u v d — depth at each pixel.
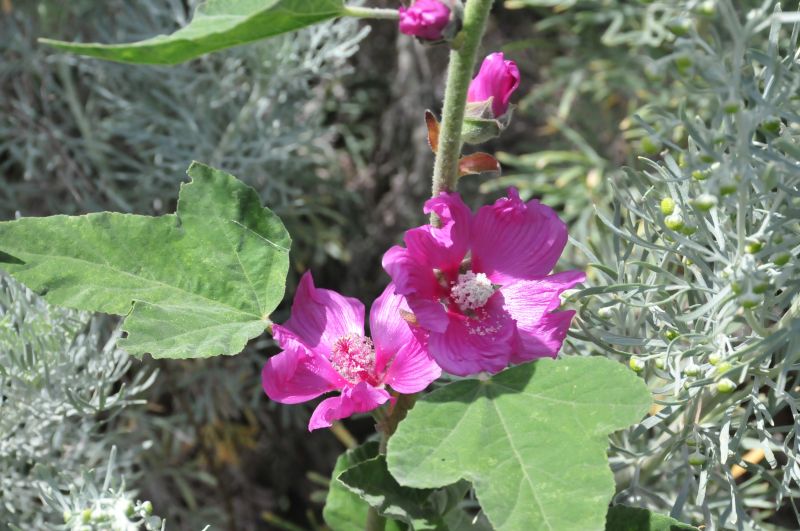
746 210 0.65
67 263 0.61
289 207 1.01
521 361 0.62
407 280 0.60
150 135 0.97
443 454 0.58
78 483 0.75
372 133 1.15
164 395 1.01
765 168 0.62
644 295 0.70
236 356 0.98
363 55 1.17
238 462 1.01
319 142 1.11
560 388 0.59
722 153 0.62
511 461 0.58
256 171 1.00
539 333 0.62
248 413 1.00
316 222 1.06
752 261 0.61
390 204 1.12
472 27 0.58
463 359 0.60
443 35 0.58
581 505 0.57
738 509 0.66
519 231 0.63
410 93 1.11
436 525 0.62
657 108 0.62
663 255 0.69
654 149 0.61
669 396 0.68
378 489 0.62
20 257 0.61
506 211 0.63
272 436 1.05
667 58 0.58
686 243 0.64
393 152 1.14
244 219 0.63
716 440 0.68
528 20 1.18
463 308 0.62
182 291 0.62
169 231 0.63
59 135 0.97
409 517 0.62
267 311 0.63
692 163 0.61
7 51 1.01
